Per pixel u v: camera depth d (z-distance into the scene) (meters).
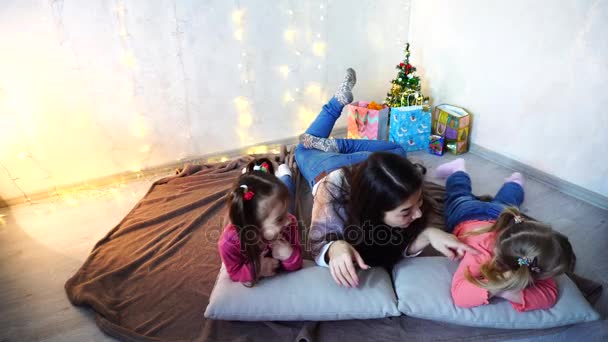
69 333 1.28
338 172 1.36
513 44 2.08
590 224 1.74
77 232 1.83
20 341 1.26
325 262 1.28
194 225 1.75
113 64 2.06
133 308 1.35
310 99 2.66
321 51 2.56
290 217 1.29
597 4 1.69
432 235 1.27
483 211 1.47
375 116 2.41
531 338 1.18
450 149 2.46
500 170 2.23
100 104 2.10
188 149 2.42
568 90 1.88
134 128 2.23
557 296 1.19
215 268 1.52
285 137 2.68
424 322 1.23
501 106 2.23
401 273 1.28
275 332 1.22
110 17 1.97
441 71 2.60
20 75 1.90
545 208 1.87
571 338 1.18
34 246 1.74
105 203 2.07
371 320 1.25
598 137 1.81
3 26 1.80
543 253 1.03
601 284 1.36
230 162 2.27
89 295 1.38
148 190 2.09
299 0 2.36
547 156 2.05
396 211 1.10
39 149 2.05
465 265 1.20
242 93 2.42
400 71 2.66
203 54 2.23
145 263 1.55
